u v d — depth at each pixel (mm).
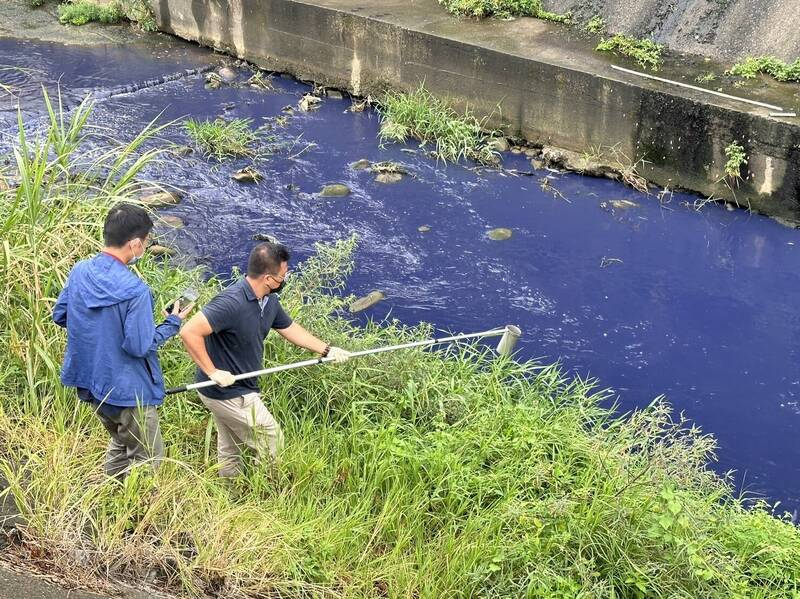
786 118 8766
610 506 4527
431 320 7547
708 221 9203
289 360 5641
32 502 4121
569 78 9922
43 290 5254
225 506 4336
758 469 6090
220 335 4477
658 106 9414
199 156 10188
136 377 4113
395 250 8578
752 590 4418
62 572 3742
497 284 8125
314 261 7180
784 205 9047
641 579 4242
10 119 10734
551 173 10156
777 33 10023
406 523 4602
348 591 4059
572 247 8734
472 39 10734
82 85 11930
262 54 12820
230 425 4656
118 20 14227
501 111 10664
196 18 13336
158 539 4023
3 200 5875
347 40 11688
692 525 4371
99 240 5672
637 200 9625
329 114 11562
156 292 6027
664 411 5789
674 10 10719
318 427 5383
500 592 4215
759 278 8312
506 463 5164
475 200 9547
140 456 4352
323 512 4527
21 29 13734
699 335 7523
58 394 4816
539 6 11617
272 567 4043
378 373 5758
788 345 7422
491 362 6578
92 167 6367
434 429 5508
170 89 12039
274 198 9414
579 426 5785
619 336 7469
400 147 10688
